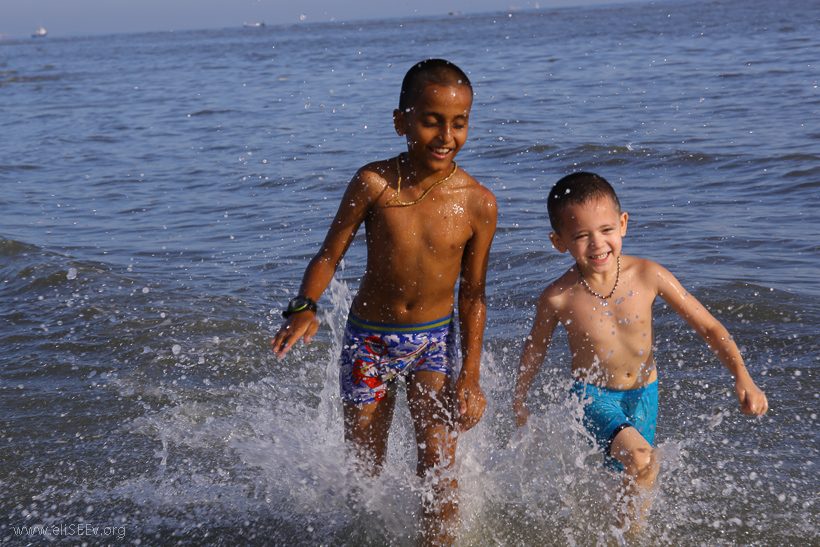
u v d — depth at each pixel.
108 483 3.09
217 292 5.48
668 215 6.75
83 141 13.94
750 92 14.66
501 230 6.50
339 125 13.32
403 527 2.71
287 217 7.54
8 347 4.59
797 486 2.86
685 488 2.89
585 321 2.78
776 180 7.72
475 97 16.31
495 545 2.62
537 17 106.75
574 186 2.68
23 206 8.73
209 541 2.70
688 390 3.69
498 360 4.12
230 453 3.29
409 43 46.22
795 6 68.81
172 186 9.44
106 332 4.75
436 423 2.66
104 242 7.02
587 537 2.64
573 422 2.82
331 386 3.77
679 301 2.73
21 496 3.00
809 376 3.71
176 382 4.06
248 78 26.84
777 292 4.70
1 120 18.12
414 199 2.59
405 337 2.71
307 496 2.92
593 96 15.53
